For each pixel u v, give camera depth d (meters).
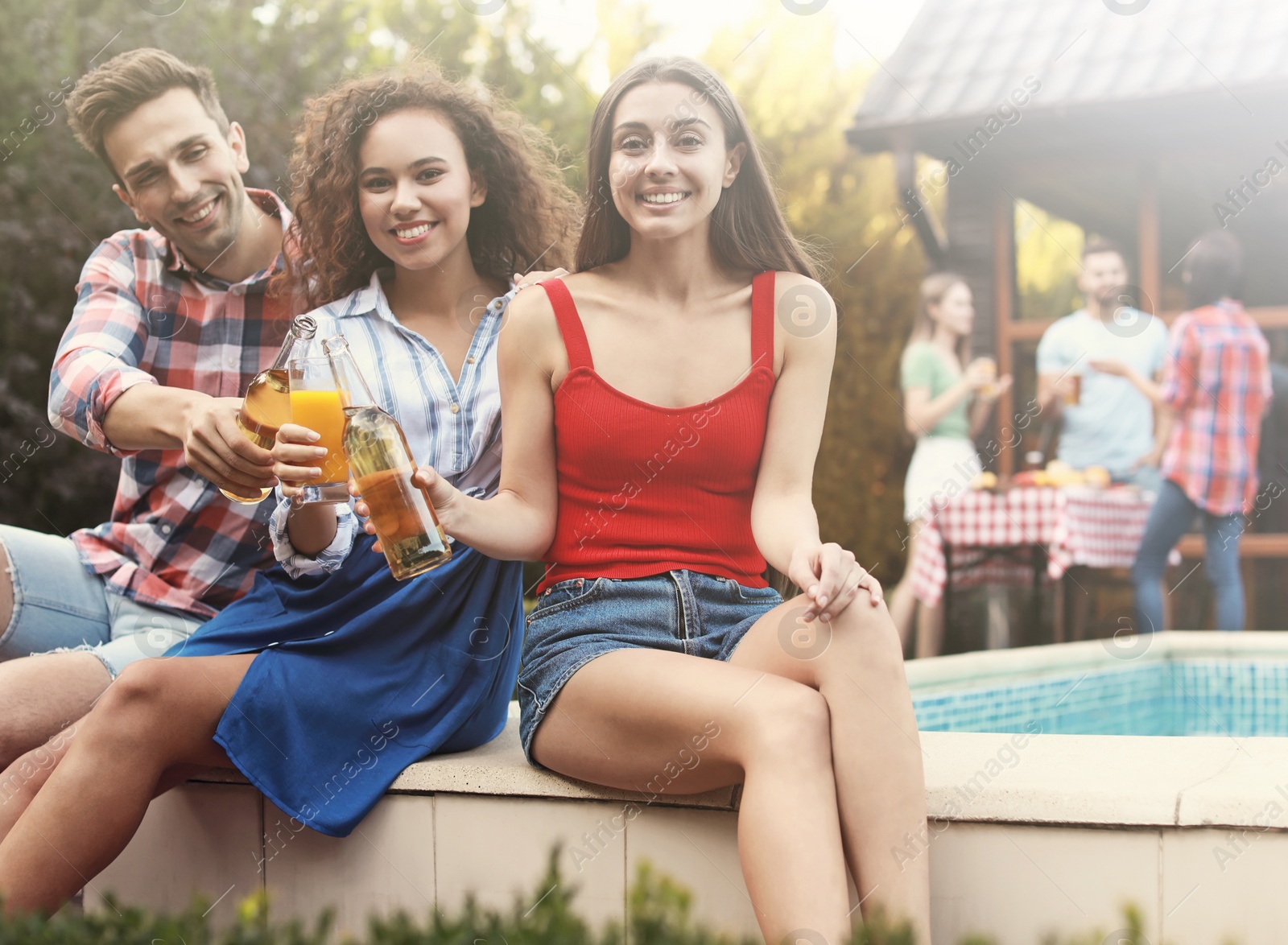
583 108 4.66
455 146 1.92
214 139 2.09
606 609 1.64
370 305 1.95
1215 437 4.41
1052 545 4.43
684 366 1.74
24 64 4.19
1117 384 4.55
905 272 6.07
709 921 1.53
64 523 4.29
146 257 2.15
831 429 6.00
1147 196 5.46
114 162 2.07
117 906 1.09
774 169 2.07
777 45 6.01
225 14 4.29
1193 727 3.73
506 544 1.67
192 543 2.02
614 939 0.94
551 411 1.73
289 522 1.74
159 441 1.85
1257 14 5.03
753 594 1.71
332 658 1.69
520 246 2.07
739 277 1.83
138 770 1.52
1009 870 1.49
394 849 1.65
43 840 1.47
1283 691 3.62
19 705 1.68
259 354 2.15
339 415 1.60
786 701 1.38
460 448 1.87
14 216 4.19
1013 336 5.73
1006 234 5.71
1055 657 3.55
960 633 4.73
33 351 4.25
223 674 1.60
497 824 1.61
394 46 4.59
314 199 1.99
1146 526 4.49
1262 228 5.44
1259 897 1.44
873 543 5.92
